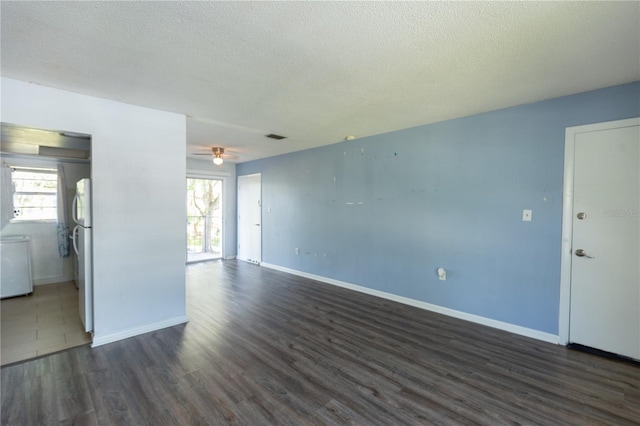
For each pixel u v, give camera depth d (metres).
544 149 2.91
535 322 2.99
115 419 1.85
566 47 1.93
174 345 2.82
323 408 1.96
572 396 2.09
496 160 3.20
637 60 2.10
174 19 1.64
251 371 2.39
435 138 3.67
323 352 2.71
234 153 5.86
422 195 3.81
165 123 3.21
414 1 1.49
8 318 3.46
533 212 2.98
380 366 2.48
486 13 1.59
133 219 3.01
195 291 4.59
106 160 2.85
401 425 1.82
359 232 4.58
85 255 2.86
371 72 2.30
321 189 5.16
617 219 2.57
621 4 1.51
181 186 3.33
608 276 2.62
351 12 1.58
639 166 2.47
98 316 2.82
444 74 2.33
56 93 2.59
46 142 3.54
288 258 5.88
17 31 1.75
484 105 3.04
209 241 8.18
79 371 2.38
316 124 3.75
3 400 2.02
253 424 1.82
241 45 1.91
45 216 4.85
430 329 3.21
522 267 3.06
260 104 3.01
